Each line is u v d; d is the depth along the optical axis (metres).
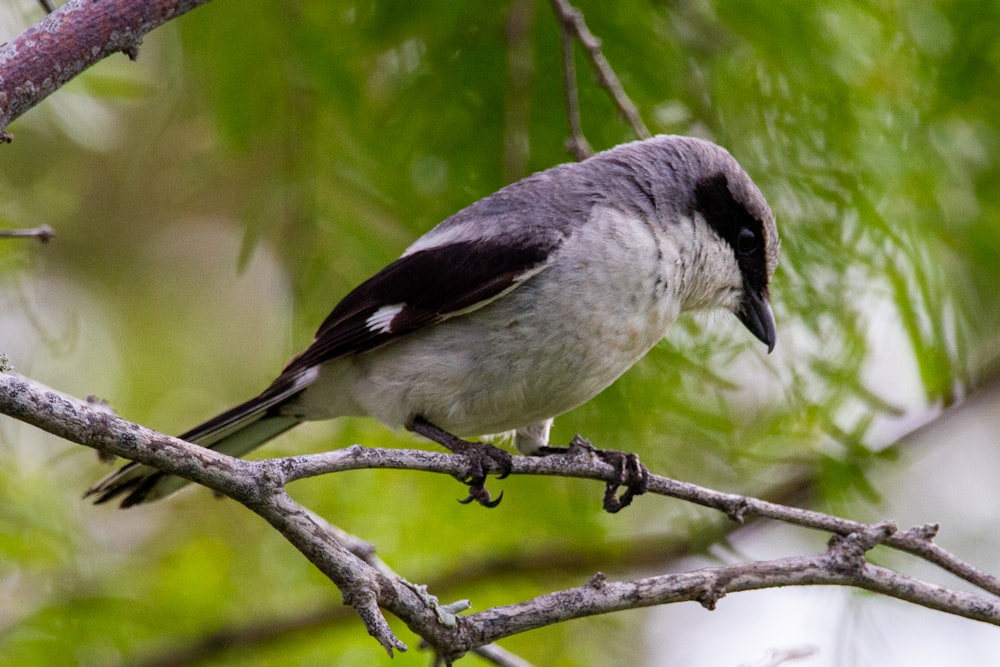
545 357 8.20
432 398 8.35
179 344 14.60
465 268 8.16
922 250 10.40
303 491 11.45
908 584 7.22
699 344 10.66
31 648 10.29
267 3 10.43
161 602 11.22
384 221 11.14
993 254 11.05
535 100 10.73
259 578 11.77
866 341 10.56
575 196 8.53
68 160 13.06
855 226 10.41
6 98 6.00
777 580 7.04
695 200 8.89
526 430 9.56
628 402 10.73
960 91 10.67
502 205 8.58
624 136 10.64
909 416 12.32
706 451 11.16
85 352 13.84
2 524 10.55
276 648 10.93
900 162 10.37
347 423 11.35
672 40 10.56
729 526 11.94
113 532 12.23
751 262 9.34
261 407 8.63
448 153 10.82
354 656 10.79
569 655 11.54
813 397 10.59
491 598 11.63
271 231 11.95
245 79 10.52
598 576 6.65
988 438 13.70
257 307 14.97
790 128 10.50
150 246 14.70
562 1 9.02
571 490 11.52
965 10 10.55
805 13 10.14
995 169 11.14
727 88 10.59
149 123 12.34
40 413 5.40
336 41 10.62
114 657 10.65
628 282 8.28
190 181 11.77
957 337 10.86
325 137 10.89
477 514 11.61
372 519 11.45
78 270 14.37
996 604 7.21
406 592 6.11
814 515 7.43
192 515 12.34
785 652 8.59
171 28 10.66
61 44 6.16
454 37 10.59
